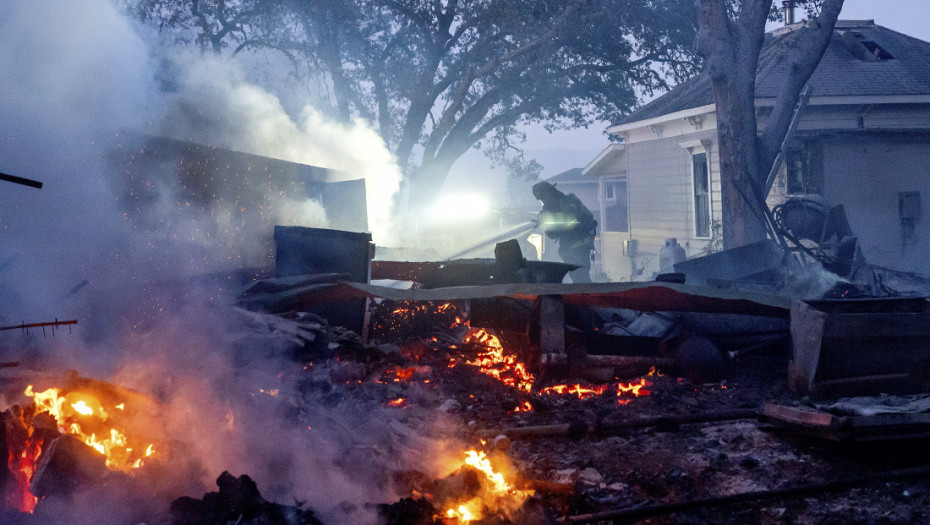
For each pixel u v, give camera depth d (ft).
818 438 17.48
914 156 56.95
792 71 47.50
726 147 46.60
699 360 24.91
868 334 21.36
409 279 36.27
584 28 75.00
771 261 39.73
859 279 38.68
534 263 34.45
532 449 18.70
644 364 25.76
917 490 15.03
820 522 14.02
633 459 17.69
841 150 55.83
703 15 46.75
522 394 23.66
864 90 57.16
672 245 58.29
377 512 13.38
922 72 60.90
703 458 17.46
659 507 14.74
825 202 44.75
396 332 32.73
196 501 12.94
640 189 75.66
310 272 31.73
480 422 20.93
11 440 14.71
